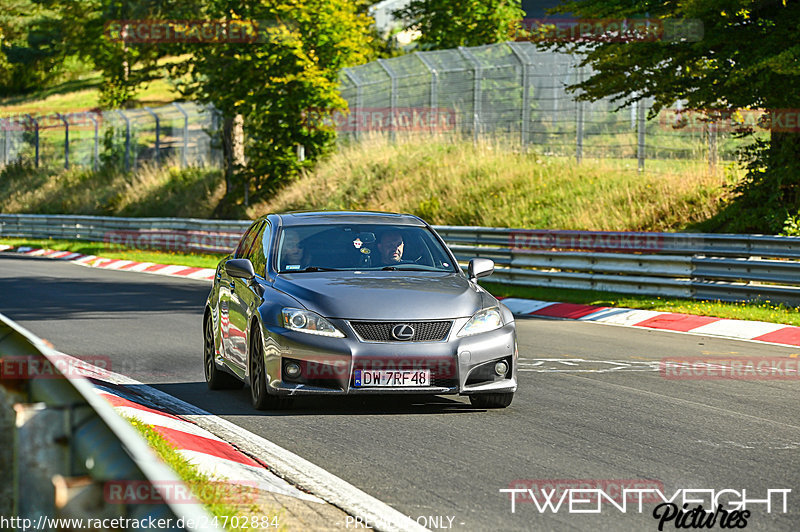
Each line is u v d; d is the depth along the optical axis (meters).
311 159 138.38
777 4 67.12
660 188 93.44
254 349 31.34
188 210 156.00
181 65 154.00
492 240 81.62
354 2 139.75
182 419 28.95
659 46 69.81
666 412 30.97
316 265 33.47
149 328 53.56
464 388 29.89
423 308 30.19
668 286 65.81
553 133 117.81
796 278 58.44
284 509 19.19
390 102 134.50
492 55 123.25
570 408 31.53
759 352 45.38
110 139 199.75
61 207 185.25
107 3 180.00
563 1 72.25
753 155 76.88
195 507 8.73
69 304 67.06
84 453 9.04
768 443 26.48
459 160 119.12
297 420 29.33
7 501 10.78
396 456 24.59
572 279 72.62
